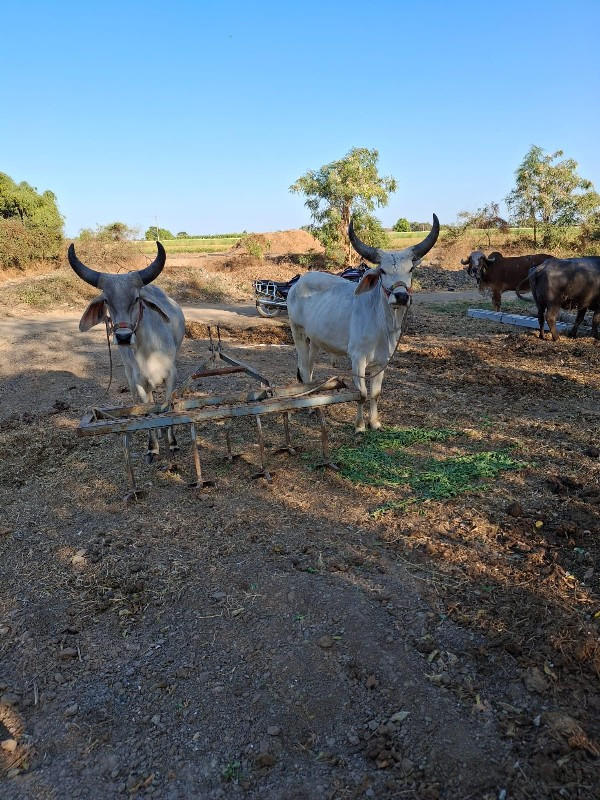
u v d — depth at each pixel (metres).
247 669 3.33
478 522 4.61
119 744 2.97
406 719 2.93
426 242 5.59
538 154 32.25
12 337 13.19
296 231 38.38
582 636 3.34
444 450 6.13
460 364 10.12
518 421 6.95
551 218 32.66
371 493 5.21
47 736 3.04
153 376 5.85
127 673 3.38
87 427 4.91
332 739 2.90
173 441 6.37
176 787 2.74
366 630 3.49
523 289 15.28
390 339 6.02
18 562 4.48
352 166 27.41
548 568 4.00
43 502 5.43
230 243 54.06
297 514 4.92
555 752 2.72
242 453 6.26
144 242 49.94
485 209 33.84
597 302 11.38
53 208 29.66
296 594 3.84
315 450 6.25
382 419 7.21
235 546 4.49
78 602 3.99
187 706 3.14
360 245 5.71
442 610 3.67
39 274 25.45
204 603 3.88
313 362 7.72
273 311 16.20
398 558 4.22
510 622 3.52
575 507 4.77
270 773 2.77
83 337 13.09
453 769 2.68
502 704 2.99
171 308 6.48
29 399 9.00
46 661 3.50
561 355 10.53
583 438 6.33
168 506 5.19
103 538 4.72
